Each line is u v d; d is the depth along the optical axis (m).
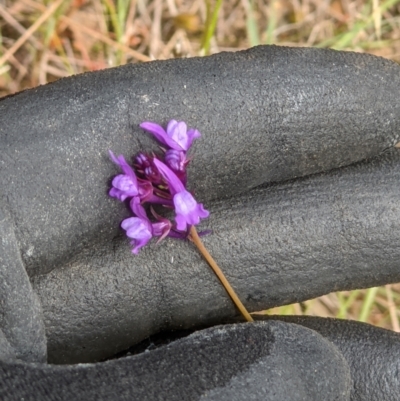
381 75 0.23
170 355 0.21
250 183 0.23
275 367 0.21
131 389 0.20
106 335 0.23
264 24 0.35
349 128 0.23
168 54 0.33
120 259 0.23
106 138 0.22
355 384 0.23
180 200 0.22
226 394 0.20
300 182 0.23
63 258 0.22
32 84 0.32
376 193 0.23
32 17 0.32
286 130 0.23
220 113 0.22
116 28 0.32
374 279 0.24
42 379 0.20
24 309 0.21
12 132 0.22
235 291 0.23
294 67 0.23
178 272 0.23
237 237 0.23
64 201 0.22
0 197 0.21
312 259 0.23
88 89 0.22
